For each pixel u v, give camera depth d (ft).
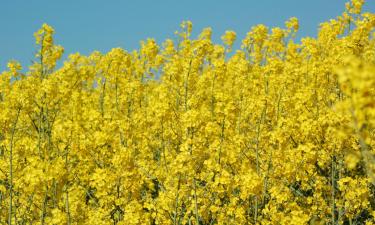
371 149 31.99
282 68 41.11
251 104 36.55
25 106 34.32
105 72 49.34
